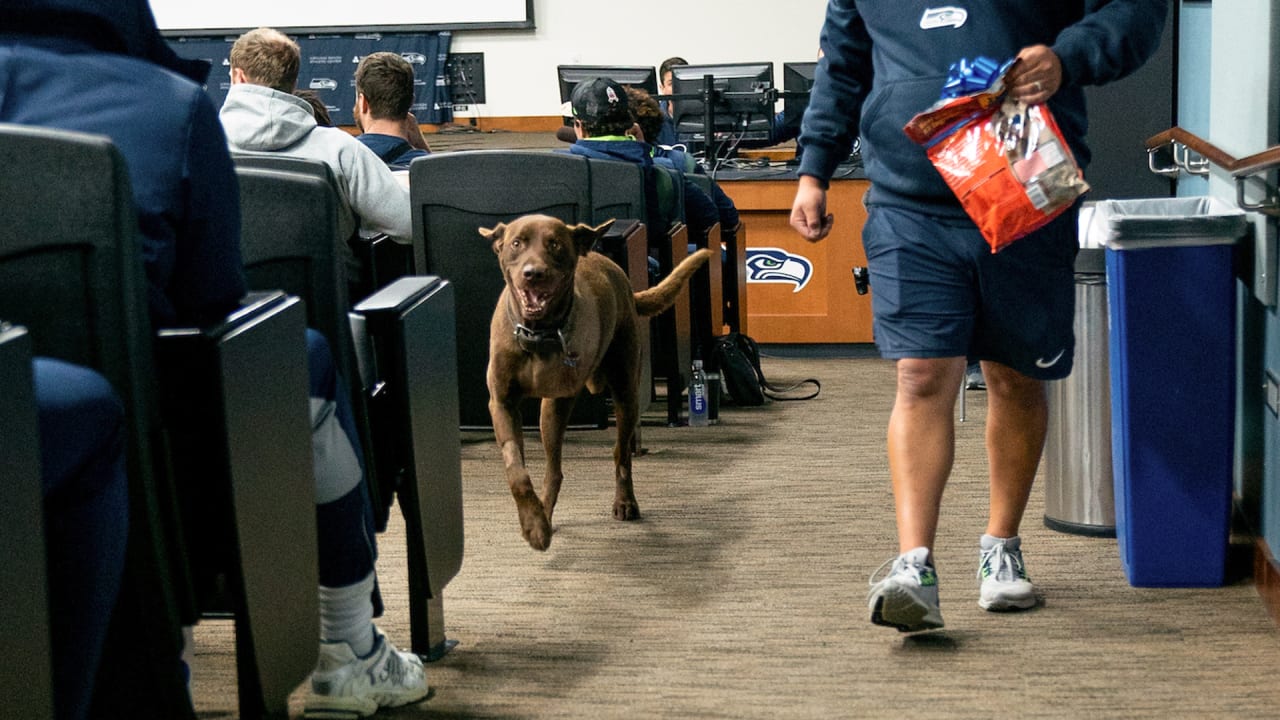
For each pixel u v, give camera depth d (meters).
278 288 2.02
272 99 3.51
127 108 1.48
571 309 2.88
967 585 2.71
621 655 2.38
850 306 5.56
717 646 2.41
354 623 2.05
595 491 3.57
